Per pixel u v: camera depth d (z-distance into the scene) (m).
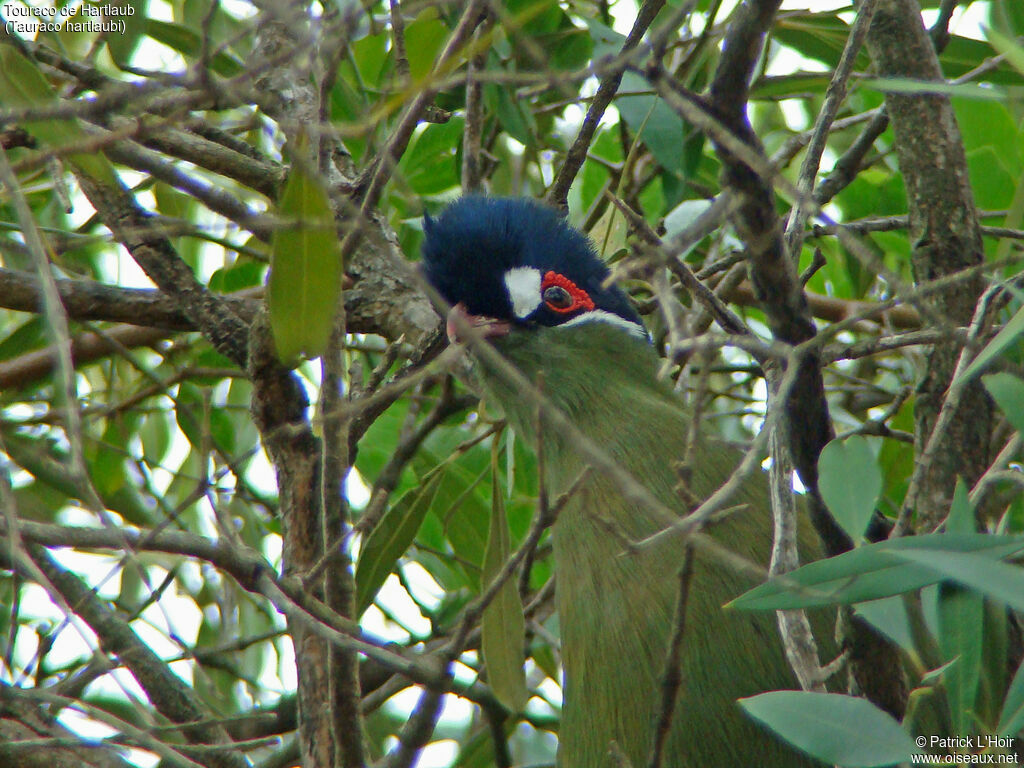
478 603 4.45
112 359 8.62
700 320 7.02
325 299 4.43
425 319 7.60
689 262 9.24
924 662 5.09
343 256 4.79
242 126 7.09
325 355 4.61
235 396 8.95
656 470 5.96
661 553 5.69
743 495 5.84
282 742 7.96
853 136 9.37
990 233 6.04
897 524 4.41
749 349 4.00
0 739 5.57
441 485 8.34
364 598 6.68
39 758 5.59
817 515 4.46
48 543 4.48
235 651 7.97
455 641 4.52
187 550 4.76
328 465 4.71
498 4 4.16
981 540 3.76
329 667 4.84
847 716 3.90
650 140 6.81
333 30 4.94
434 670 4.55
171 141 6.85
